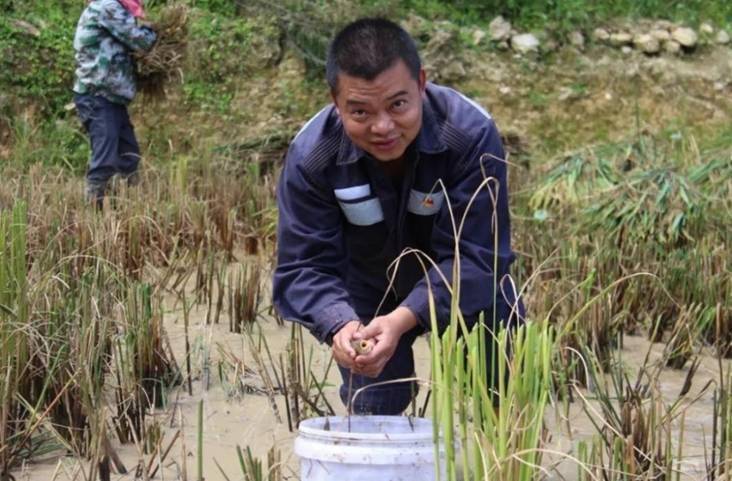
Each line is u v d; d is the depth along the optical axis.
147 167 9.63
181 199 7.89
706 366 5.79
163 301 6.56
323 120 3.89
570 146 11.22
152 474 4.08
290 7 11.24
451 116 3.82
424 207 3.89
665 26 12.02
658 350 6.04
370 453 3.40
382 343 3.64
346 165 3.84
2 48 10.52
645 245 7.47
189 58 10.69
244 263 6.74
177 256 7.21
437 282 3.79
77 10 10.96
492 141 3.85
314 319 3.85
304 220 3.94
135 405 4.46
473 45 11.55
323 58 11.12
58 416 4.46
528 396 3.20
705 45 11.99
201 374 5.29
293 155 3.92
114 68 8.47
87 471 4.12
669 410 4.11
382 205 3.91
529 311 6.09
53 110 10.59
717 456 4.28
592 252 7.20
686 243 7.57
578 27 11.85
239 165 9.87
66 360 4.51
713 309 5.90
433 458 3.44
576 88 11.52
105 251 6.41
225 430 4.62
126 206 7.51
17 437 4.18
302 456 3.52
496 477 3.10
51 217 6.79
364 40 3.46
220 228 7.80
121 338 5.03
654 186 7.91
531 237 7.50
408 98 3.50
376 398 4.29
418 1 11.80
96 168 8.50
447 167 3.84
